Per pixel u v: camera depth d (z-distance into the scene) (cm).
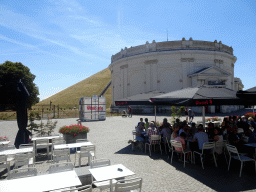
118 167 475
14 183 382
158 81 3966
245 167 664
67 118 3027
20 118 938
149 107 3841
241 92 611
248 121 1220
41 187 364
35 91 4331
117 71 4881
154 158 793
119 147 1007
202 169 652
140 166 691
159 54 3962
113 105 4994
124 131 1587
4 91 3997
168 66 3909
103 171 447
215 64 3969
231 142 767
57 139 895
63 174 429
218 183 532
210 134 851
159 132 940
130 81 4444
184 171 634
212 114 3241
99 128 1795
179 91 888
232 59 4462
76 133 1016
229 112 3625
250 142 769
